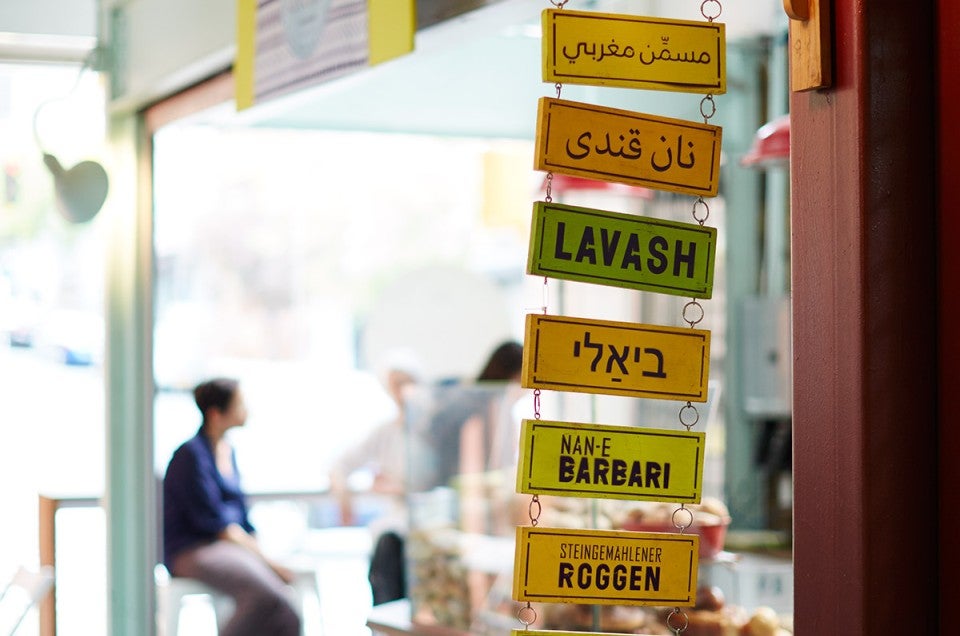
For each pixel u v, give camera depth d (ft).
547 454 4.94
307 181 40.22
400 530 14.51
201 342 38.88
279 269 39.99
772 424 12.78
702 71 5.12
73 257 26.17
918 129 5.06
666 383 5.08
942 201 5.02
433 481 11.01
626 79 5.03
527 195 21.44
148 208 13.43
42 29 13.74
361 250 40.68
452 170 40.81
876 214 4.95
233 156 39.45
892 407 4.97
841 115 5.01
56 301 26.30
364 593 21.75
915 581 4.98
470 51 13.05
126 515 13.60
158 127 13.10
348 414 33.14
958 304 4.93
